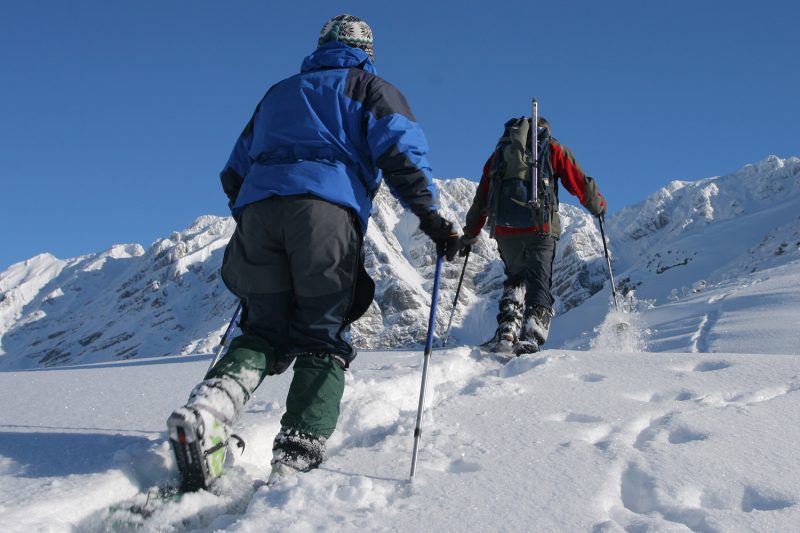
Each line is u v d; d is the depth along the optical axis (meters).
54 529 1.87
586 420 3.03
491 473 2.30
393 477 2.31
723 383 3.56
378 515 1.97
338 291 2.47
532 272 4.82
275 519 1.93
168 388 4.00
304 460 2.35
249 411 3.11
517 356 4.65
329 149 2.50
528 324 4.70
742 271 38.25
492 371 4.43
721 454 2.39
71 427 2.90
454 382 4.02
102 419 3.07
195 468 2.13
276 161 2.52
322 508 2.02
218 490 2.20
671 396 3.45
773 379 3.58
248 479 2.30
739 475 2.21
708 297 14.30
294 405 2.45
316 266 2.42
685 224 182.88
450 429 2.85
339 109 2.51
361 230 2.53
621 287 126.00
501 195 4.82
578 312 115.31
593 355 4.49
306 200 2.42
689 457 2.36
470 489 2.16
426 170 2.53
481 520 1.93
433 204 2.55
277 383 3.88
